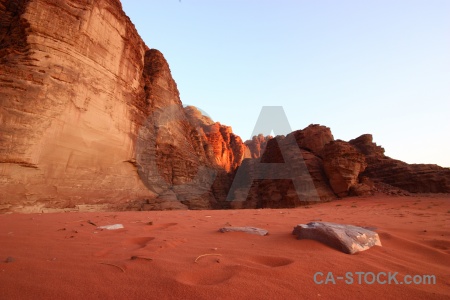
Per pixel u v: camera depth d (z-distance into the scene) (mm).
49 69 14461
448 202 17812
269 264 2811
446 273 2641
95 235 4223
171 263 2625
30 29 14438
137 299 1848
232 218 7328
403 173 29922
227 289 1994
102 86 18016
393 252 3354
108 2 19047
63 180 14609
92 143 16828
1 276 2227
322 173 30516
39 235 4141
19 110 12891
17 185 12422
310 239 3660
